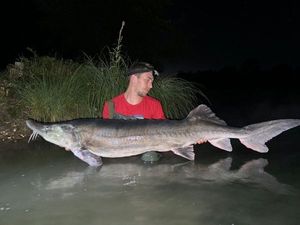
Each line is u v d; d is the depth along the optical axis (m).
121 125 1.97
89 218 1.44
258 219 1.41
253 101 4.87
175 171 1.96
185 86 3.65
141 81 2.05
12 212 1.49
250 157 2.20
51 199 1.61
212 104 4.58
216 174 1.91
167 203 1.56
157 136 1.93
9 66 3.70
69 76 3.33
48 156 2.25
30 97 3.04
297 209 1.49
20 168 2.03
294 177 1.85
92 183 1.80
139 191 1.69
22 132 2.75
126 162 2.12
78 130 1.97
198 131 1.94
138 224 1.38
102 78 3.10
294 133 2.74
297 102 4.71
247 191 1.68
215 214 1.46
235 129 1.95
